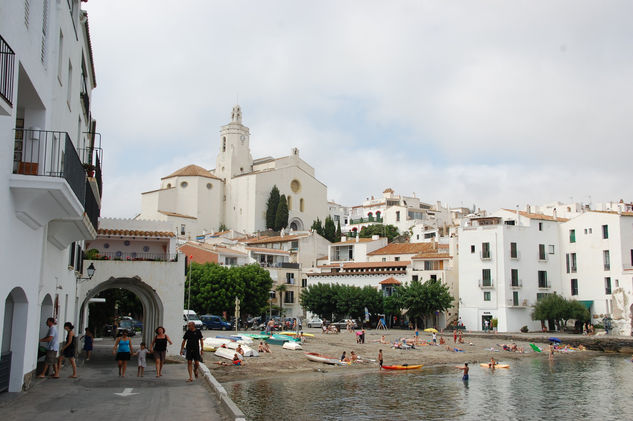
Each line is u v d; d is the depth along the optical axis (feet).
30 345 62.64
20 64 49.78
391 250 346.95
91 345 114.83
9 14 45.85
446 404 109.60
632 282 266.98
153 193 507.30
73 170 60.08
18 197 52.95
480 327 282.77
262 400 106.52
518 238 286.25
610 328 267.80
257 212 517.96
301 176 554.05
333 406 103.30
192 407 63.57
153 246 144.66
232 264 342.23
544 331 275.80
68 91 76.69
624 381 143.23
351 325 262.67
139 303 242.17
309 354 165.99
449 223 560.20
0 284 49.34
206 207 520.83
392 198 642.22
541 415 102.37
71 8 76.13
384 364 166.71
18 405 57.62
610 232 278.67
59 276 83.35
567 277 295.07
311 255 391.86
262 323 282.15
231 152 552.00
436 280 283.18
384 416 96.78
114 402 64.44
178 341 121.39
